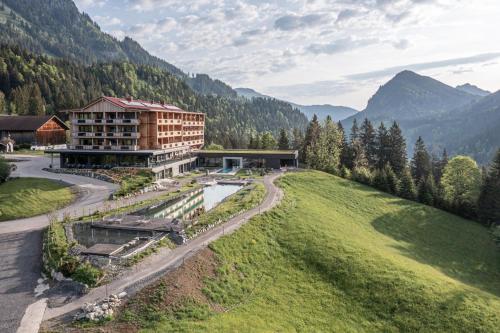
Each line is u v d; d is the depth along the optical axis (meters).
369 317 33.25
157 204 56.28
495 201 79.38
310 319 31.48
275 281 36.88
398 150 117.50
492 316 34.31
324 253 42.12
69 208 52.59
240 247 40.91
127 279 30.64
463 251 62.66
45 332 23.62
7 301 27.66
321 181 83.88
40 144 116.44
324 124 137.00
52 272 31.78
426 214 76.94
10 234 42.00
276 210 53.81
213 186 75.75
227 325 26.91
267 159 98.44
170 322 25.77
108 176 70.50
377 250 46.59
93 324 24.69
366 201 76.69
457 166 92.12
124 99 96.12
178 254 36.28
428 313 33.72
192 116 116.25
